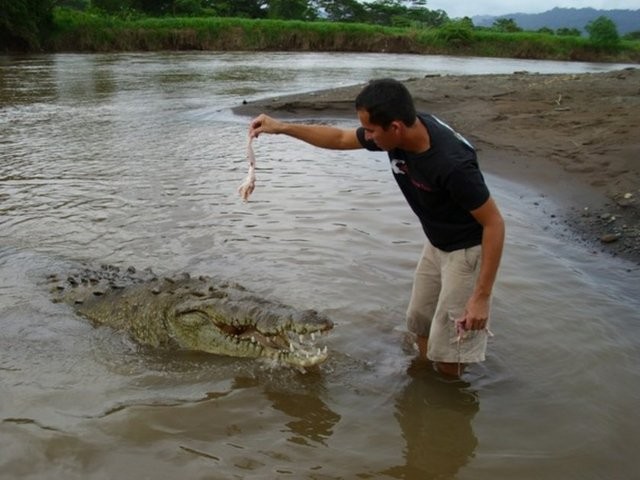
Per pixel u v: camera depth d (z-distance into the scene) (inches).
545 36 2041.1
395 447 139.3
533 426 147.4
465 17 2202.3
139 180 377.7
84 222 300.8
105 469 129.5
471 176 141.8
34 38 1589.6
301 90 896.3
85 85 926.4
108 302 214.7
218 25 1900.8
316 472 129.7
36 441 138.7
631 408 154.6
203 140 515.2
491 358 177.6
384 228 289.1
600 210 313.7
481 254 148.7
